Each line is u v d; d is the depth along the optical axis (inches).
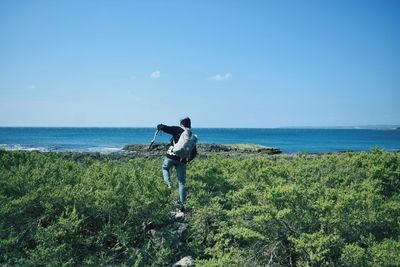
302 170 439.8
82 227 311.0
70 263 264.2
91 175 395.9
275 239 284.2
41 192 317.4
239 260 268.8
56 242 281.0
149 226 330.3
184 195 363.9
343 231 283.3
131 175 394.6
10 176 373.1
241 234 282.8
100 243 301.6
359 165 463.5
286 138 4751.5
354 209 294.4
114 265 284.4
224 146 1733.5
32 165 457.1
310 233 284.2
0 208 294.4
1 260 275.0
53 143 2598.4
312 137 5275.6
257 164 467.5
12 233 287.9
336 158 508.1
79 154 910.4
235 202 344.8
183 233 327.9
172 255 303.0
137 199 319.0
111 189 328.5
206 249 292.0
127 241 296.0
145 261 289.3
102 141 3053.6
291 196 295.0
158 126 386.6
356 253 250.2
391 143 3336.6
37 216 314.5
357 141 3860.7
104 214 317.1
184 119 393.4
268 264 268.7
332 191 323.3
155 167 486.6
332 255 268.5
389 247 257.3
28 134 4813.0
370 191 329.1
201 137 4990.2
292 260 279.7
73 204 317.7
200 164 480.4
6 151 532.7
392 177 402.3
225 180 393.1
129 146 1798.7
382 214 289.6
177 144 375.6
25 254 282.0
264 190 350.9
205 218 323.0
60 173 409.1
